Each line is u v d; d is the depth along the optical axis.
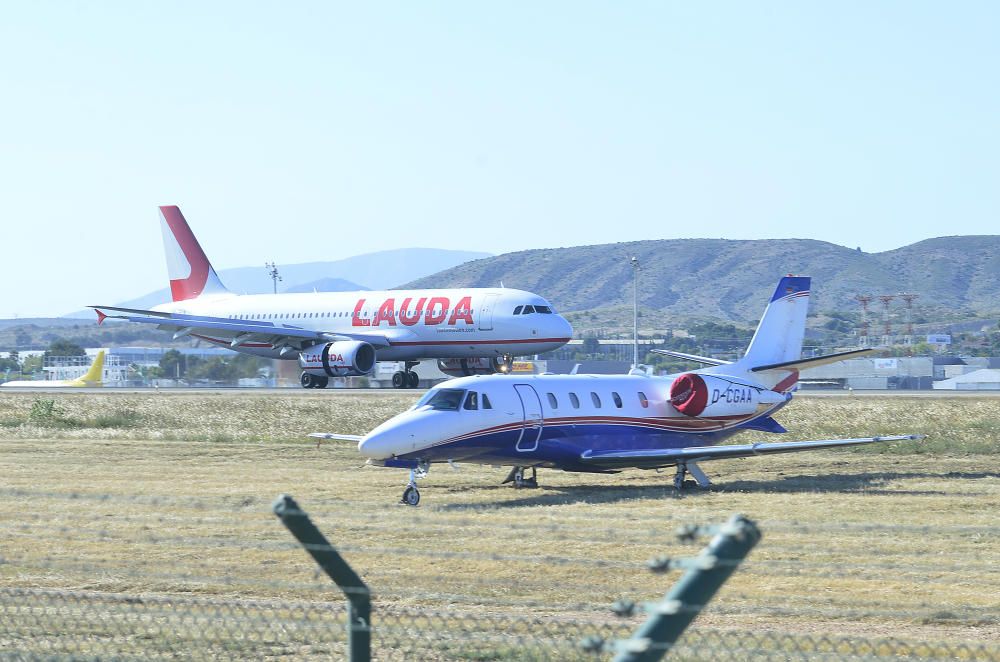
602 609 43.72
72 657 36.25
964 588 47.41
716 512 71.62
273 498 79.81
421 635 38.53
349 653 24.77
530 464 88.81
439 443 81.62
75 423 159.75
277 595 46.91
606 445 91.56
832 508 73.75
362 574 51.06
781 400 105.62
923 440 127.25
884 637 39.31
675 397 97.19
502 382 87.19
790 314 107.88
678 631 18.81
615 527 63.91
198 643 38.84
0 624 41.00
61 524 66.06
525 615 43.03
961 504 75.50
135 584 49.09
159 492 83.31
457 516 69.31
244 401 185.00
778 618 42.47
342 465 107.19
